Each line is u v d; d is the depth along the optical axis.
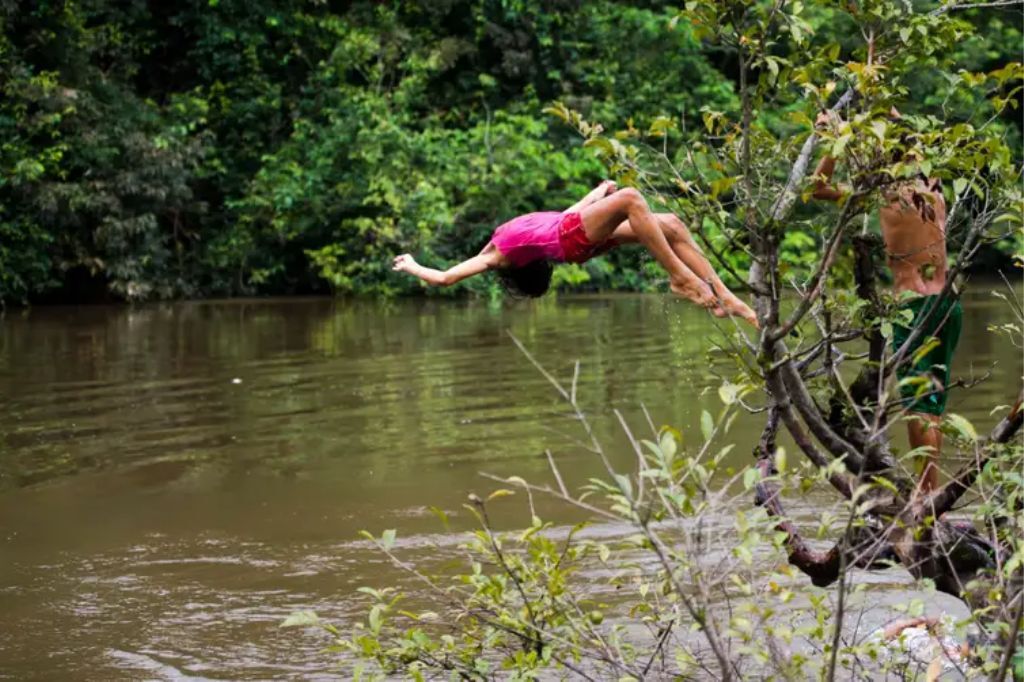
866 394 4.02
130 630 5.77
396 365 13.23
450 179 21.98
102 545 7.09
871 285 3.87
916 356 3.72
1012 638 3.39
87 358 14.02
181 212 22.23
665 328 16.05
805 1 3.79
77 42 20.86
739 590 3.88
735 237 3.78
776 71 3.60
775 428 4.26
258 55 23.33
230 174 22.42
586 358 13.42
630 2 26.34
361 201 21.52
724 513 3.71
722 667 3.24
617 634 4.22
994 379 11.18
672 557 3.39
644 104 24.25
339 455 9.07
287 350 14.59
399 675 4.98
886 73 3.76
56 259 20.25
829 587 4.84
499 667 4.98
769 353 3.70
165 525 7.45
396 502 7.82
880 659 4.78
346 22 23.66
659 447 3.25
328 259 21.52
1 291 19.73
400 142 21.88
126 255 20.61
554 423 9.98
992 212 3.80
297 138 22.14
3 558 6.88
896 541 4.01
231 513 7.66
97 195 20.11
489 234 22.08
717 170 3.84
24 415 10.64
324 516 7.56
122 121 20.77
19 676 5.23
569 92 24.38
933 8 4.01
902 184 3.67
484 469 8.55
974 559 4.09
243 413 10.66
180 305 20.59
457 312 18.98
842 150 3.42
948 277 3.83
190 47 23.52
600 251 4.73
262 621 5.83
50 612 6.03
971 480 3.93
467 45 24.05
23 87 19.88
